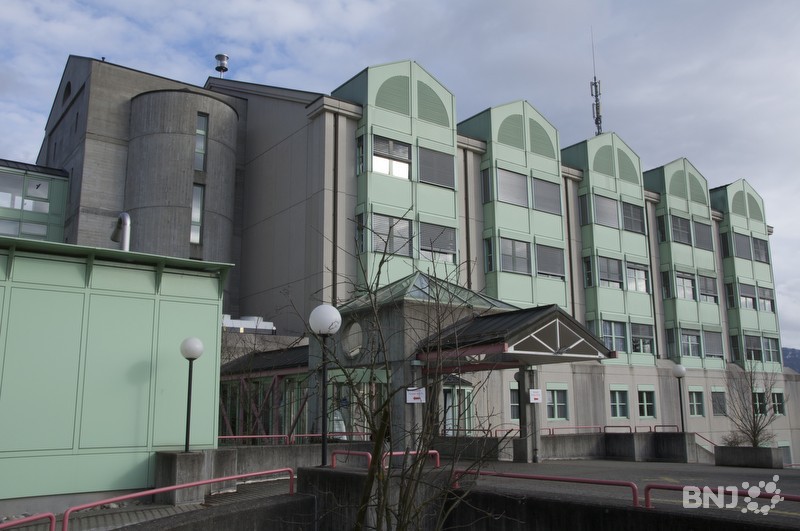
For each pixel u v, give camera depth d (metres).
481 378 27.23
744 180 47.94
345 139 29.66
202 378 14.71
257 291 32.94
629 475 15.54
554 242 34.94
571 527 9.08
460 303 17.12
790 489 13.24
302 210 30.19
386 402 7.38
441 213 30.73
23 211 32.94
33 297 13.13
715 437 40.12
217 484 14.20
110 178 32.19
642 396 37.22
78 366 13.35
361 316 17.45
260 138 34.69
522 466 17.75
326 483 10.26
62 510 12.70
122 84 33.31
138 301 14.25
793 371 48.03
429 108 31.52
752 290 46.22
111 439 13.45
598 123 45.84
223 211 33.06
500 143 33.91
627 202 39.09
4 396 12.53
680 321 40.34
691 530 8.00
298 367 22.16
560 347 16.59
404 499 7.38
